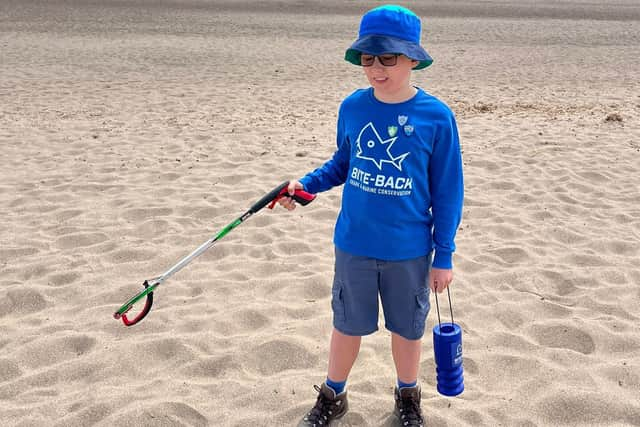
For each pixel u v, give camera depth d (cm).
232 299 421
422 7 2808
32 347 361
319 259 484
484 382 333
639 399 316
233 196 620
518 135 862
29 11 2331
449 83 1268
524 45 1841
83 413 303
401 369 284
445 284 261
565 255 494
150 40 1780
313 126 909
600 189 651
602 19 2583
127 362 347
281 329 380
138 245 506
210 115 972
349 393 317
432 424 295
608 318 397
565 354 354
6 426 296
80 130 871
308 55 1588
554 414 306
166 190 635
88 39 1762
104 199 611
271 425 296
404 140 246
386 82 243
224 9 2595
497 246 509
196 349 358
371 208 254
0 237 521
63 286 438
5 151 767
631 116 975
